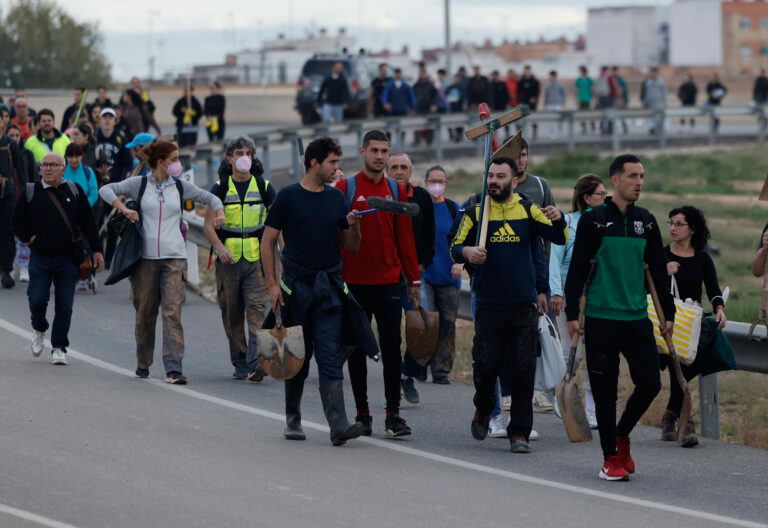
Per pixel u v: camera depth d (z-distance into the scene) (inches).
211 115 2352.4
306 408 767.1
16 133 1291.8
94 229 867.4
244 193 832.3
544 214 663.1
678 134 3462.1
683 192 2373.3
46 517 492.7
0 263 1206.9
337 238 661.3
